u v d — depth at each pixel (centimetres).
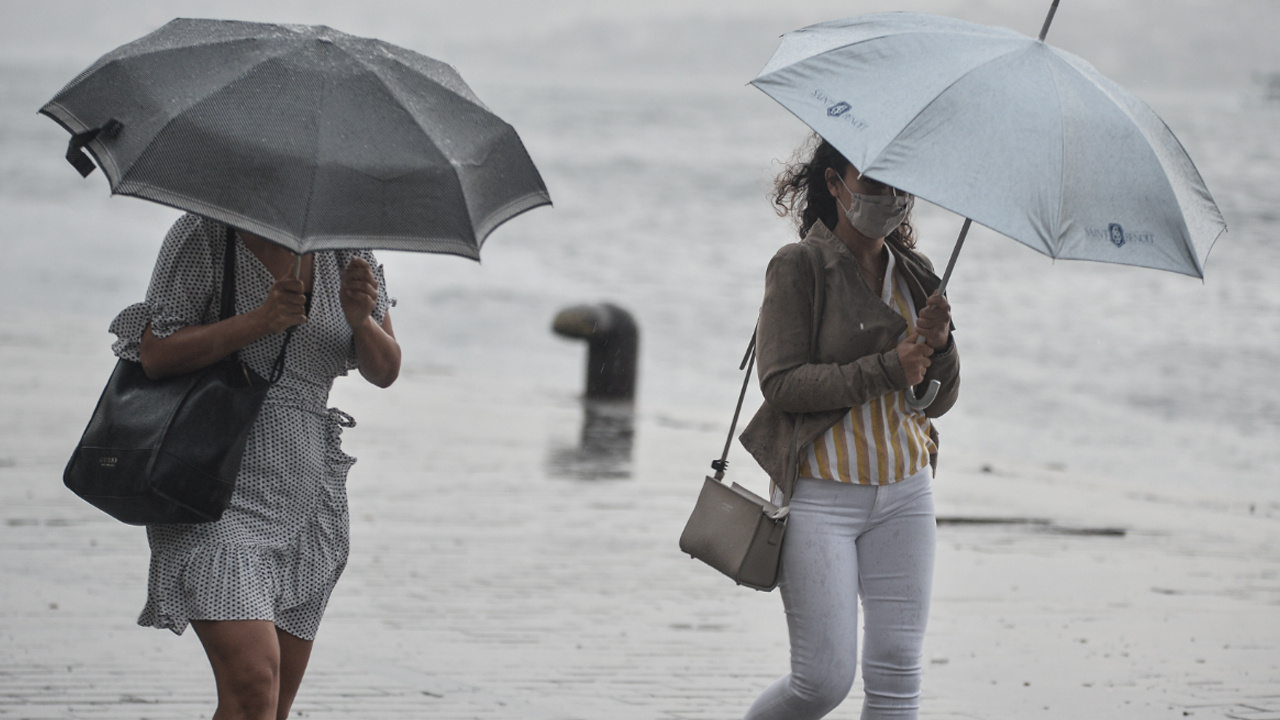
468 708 1984
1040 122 1220
